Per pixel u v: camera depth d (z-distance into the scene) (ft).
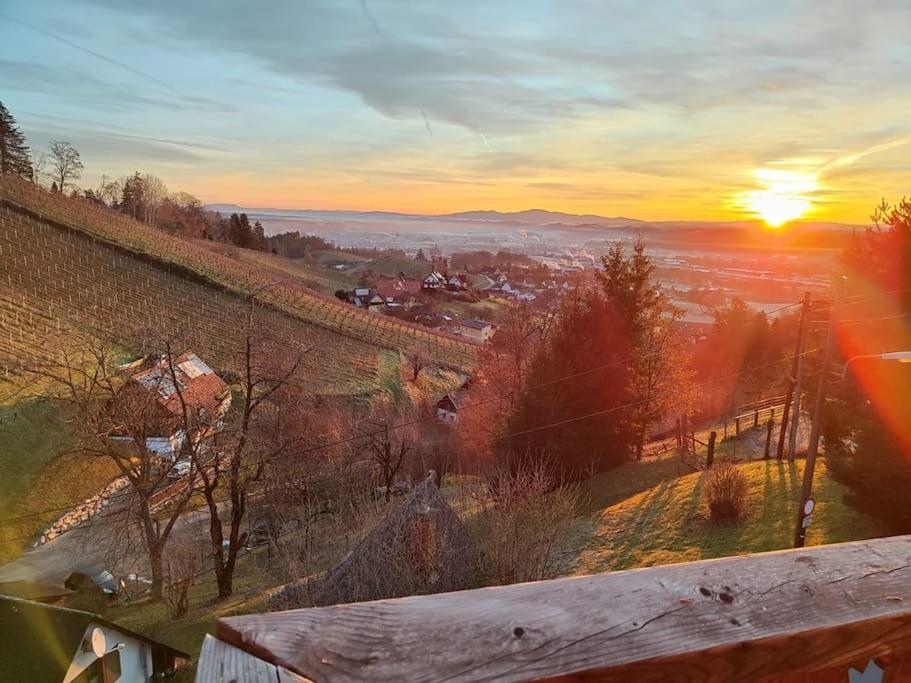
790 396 64.23
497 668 2.86
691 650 2.99
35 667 40.06
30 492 76.13
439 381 147.13
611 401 70.33
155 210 304.30
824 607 3.37
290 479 66.23
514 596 3.31
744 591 3.46
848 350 51.24
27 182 196.75
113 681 45.27
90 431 54.34
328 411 88.53
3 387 89.15
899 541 4.18
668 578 3.53
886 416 38.32
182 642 51.42
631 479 68.85
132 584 66.49
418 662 2.87
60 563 69.56
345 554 42.73
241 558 71.31
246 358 57.57
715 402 110.73
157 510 73.56
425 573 36.70
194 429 59.31
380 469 79.15
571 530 53.11
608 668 2.90
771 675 3.20
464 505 58.75
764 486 55.01
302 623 3.06
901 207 47.88
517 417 71.41
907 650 3.51
